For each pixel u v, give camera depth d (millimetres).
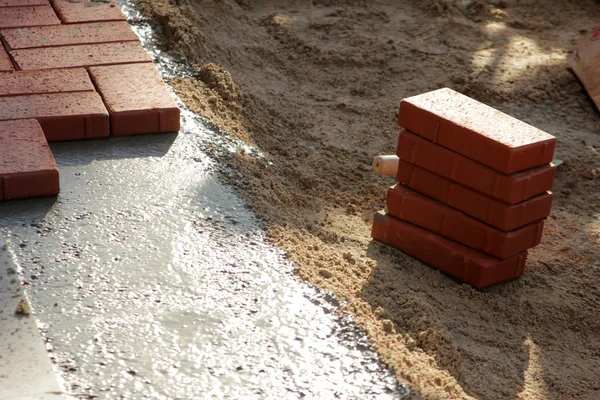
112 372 2854
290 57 3896
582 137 3715
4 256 3006
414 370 2902
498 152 3090
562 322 3156
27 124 3242
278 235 3123
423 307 3047
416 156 3188
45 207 3121
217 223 3127
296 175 3441
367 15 4109
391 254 3225
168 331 2918
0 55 3471
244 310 2961
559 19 4234
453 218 3180
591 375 3059
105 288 2977
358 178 3502
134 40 3561
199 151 3309
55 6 3684
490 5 4246
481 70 3885
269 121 3615
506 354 3064
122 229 3090
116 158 3260
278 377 2867
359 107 3729
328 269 3072
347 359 2900
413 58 3914
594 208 3506
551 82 3875
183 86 3531
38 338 2879
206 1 3918
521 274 3225
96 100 3336
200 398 2832
